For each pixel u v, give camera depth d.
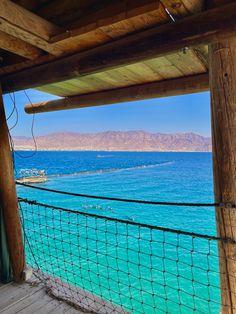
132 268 7.62
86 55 1.98
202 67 2.61
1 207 2.72
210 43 1.52
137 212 15.84
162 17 1.55
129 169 47.34
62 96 3.78
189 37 1.53
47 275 2.90
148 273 7.30
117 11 1.62
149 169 47.59
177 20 1.58
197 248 9.30
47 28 1.79
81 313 2.25
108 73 2.78
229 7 1.42
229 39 1.50
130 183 29.58
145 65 2.55
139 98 3.27
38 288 2.62
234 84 1.52
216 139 1.58
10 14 1.57
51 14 1.96
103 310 2.29
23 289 2.61
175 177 35.00
